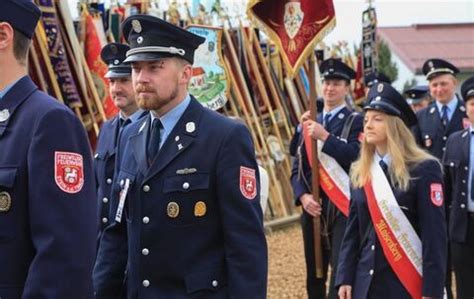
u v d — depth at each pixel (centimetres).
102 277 299
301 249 814
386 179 362
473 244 512
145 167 280
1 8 222
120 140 305
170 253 271
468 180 516
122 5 859
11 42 225
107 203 387
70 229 216
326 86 541
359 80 955
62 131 221
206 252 272
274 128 991
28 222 217
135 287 278
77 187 221
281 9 532
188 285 269
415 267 356
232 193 269
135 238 278
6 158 218
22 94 226
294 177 550
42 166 215
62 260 213
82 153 227
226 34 944
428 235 349
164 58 272
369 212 367
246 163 274
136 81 276
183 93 282
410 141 365
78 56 759
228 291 270
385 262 360
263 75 1008
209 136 275
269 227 916
